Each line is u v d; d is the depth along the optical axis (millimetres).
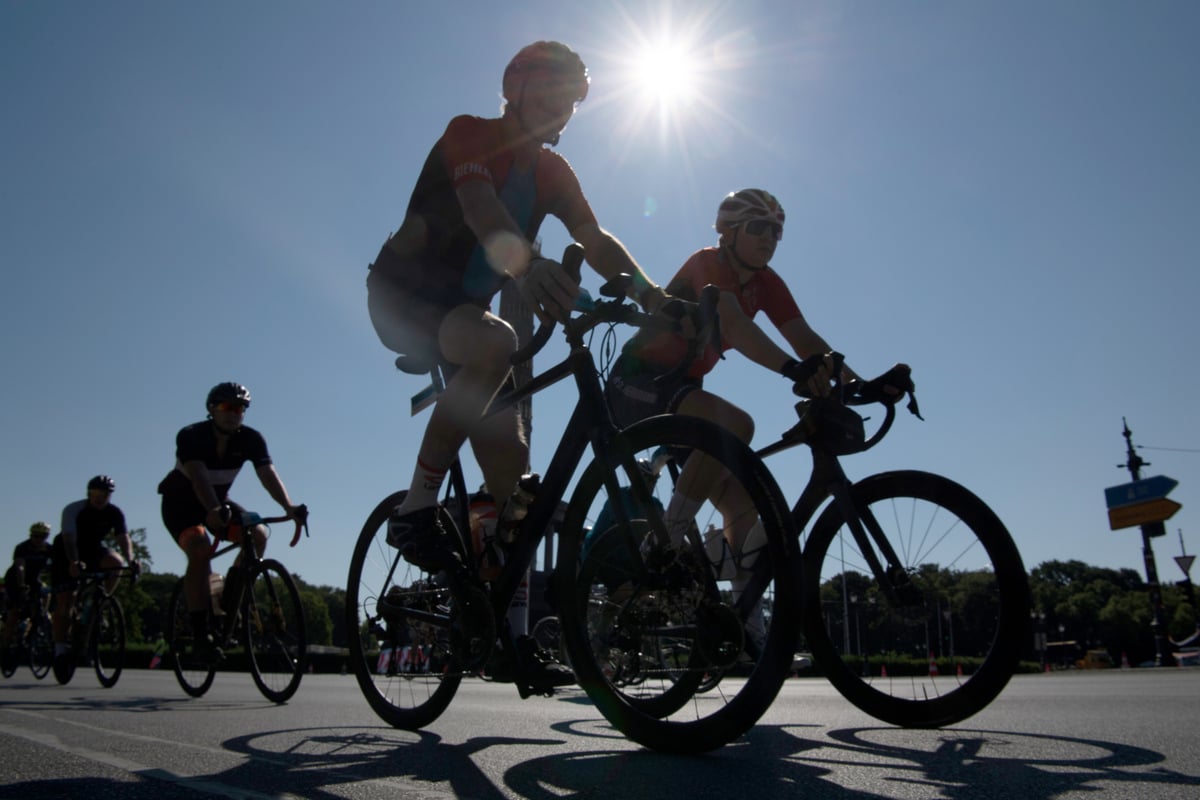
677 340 3145
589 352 2436
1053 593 109125
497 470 2736
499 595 2516
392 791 1732
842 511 2791
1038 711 3531
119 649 6105
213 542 5148
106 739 2572
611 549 2486
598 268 2768
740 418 3078
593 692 2320
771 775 1895
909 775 1896
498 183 2643
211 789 1742
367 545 3314
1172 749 2301
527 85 2605
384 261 2760
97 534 6820
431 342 2697
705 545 2553
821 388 2791
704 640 2238
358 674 3262
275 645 4641
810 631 2873
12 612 7969
